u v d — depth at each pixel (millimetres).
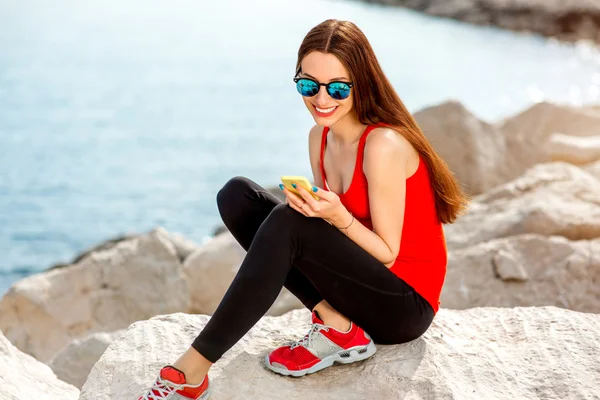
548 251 5812
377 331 3154
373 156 2994
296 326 3611
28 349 6230
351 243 2947
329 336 3096
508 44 23531
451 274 5750
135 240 6930
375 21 27000
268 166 13086
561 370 3174
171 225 10609
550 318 3586
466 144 8820
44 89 18219
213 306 6711
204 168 12953
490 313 3713
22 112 16266
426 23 26797
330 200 2838
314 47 3023
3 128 15094
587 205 6605
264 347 3328
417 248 3152
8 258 9547
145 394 2879
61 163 13156
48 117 15977
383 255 3004
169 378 2857
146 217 10867
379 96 3092
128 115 16344
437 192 3186
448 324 3586
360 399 2986
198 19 28000
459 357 3252
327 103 3043
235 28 26375
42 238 10164
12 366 4027
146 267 6688
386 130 3041
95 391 3139
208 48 23359
